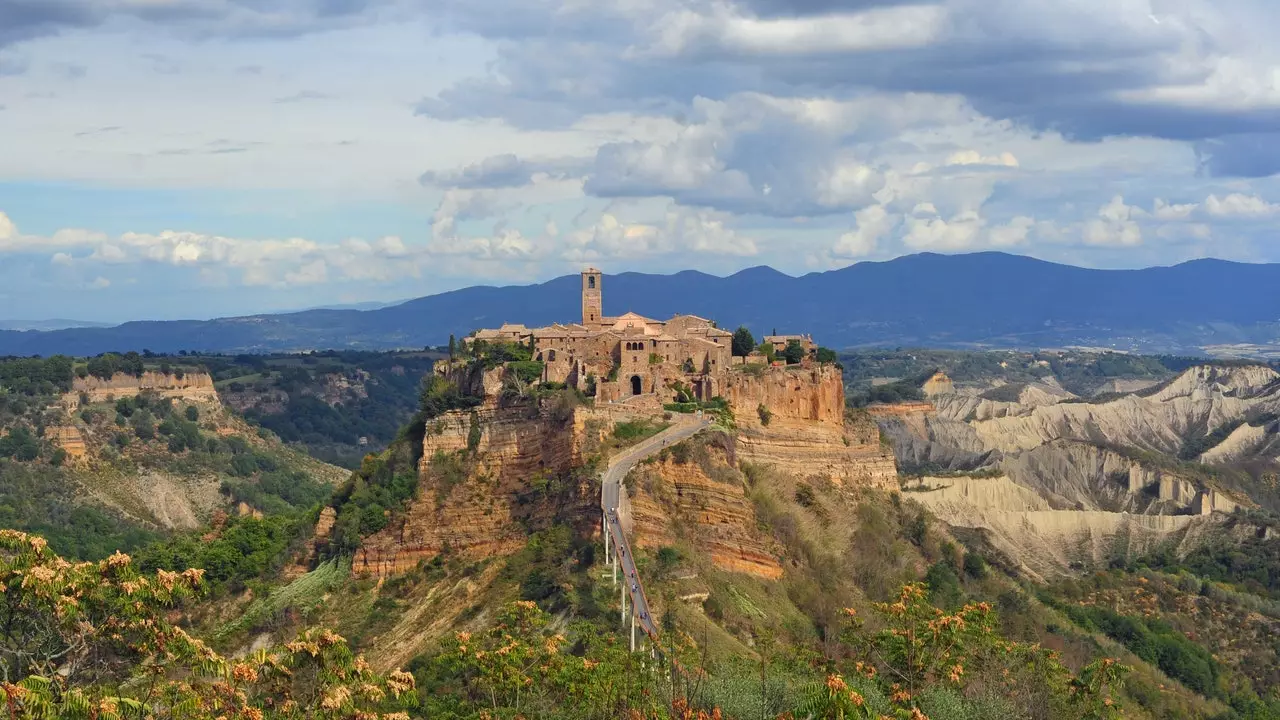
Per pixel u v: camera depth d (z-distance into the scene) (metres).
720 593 157.50
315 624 173.12
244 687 80.44
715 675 109.06
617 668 108.31
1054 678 116.88
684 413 198.62
